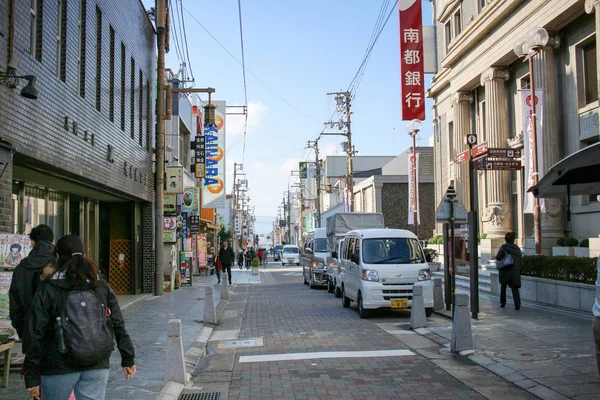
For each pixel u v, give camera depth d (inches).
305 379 298.7
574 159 277.7
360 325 496.1
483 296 666.8
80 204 641.6
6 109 327.0
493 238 929.5
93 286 160.1
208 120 788.6
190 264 1000.9
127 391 267.6
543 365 303.7
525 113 767.7
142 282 796.6
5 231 319.0
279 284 1116.5
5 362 269.7
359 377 299.4
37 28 386.9
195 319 536.4
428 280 543.2
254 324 521.0
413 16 1031.6
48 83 398.0
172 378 287.9
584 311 473.7
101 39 547.8
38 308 152.3
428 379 292.8
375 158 2753.4
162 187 757.3
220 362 350.9
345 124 1515.7
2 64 322.7
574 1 713.6
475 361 326.0
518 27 855.1
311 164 2741.1
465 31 1018.7
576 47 781.3
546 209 782.5
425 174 1846.7
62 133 426.3
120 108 631.2
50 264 163.6
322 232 1045.2
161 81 748.0
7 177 323.6
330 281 872.3
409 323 505.4
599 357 218.5
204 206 1375.5
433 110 1312.7
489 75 958.4
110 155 566.6
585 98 775.7
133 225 767.7
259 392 275.4
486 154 474.9
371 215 930.7
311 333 453.1
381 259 562.3
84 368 154.3
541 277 561.6
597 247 576.7
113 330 166.4
